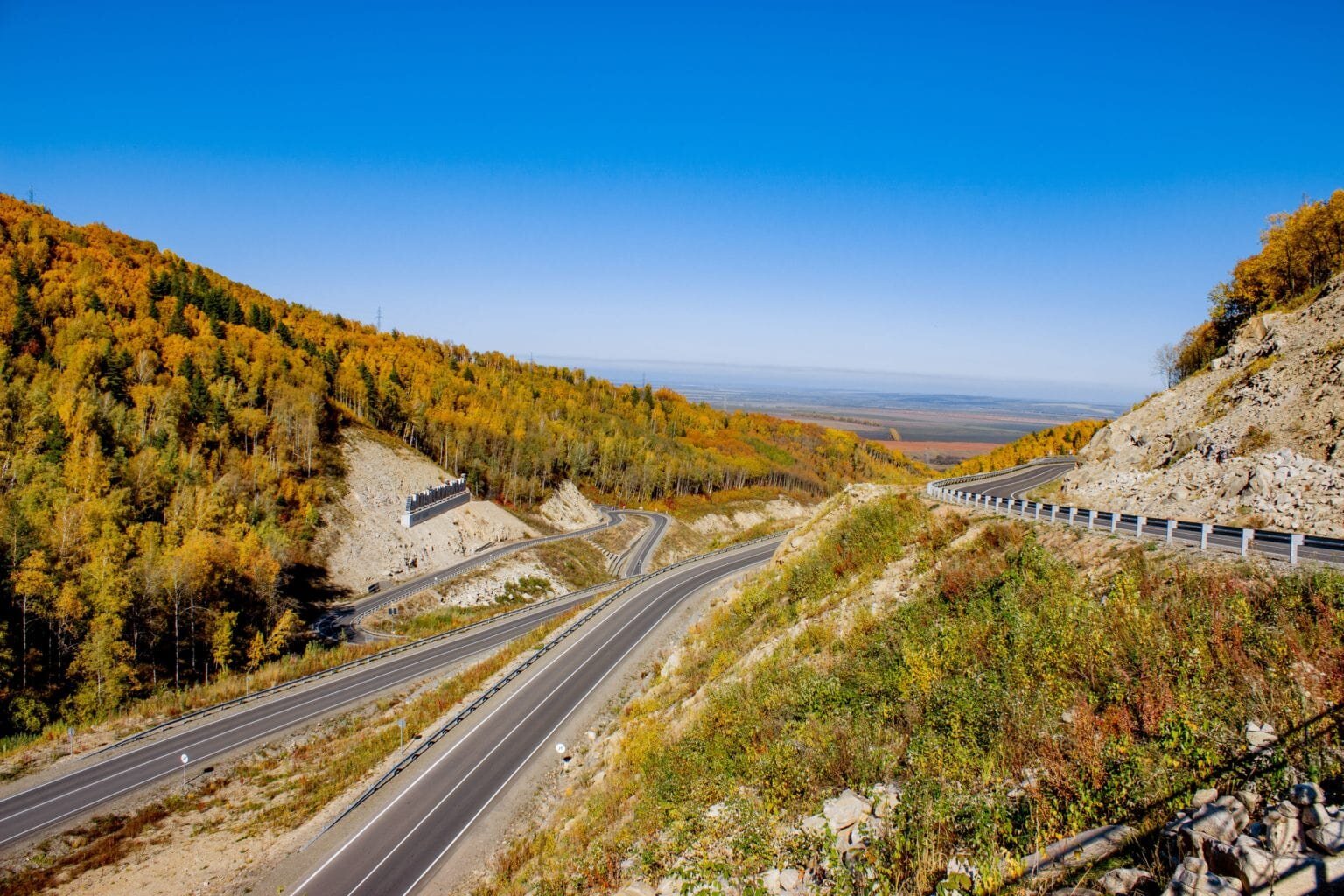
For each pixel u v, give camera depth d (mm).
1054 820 9148
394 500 99125
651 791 18391
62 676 47594
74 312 107125
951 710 13586
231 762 39000
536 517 124188
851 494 36594
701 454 172000
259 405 103438
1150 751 9766
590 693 40875
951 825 9758
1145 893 6871
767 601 33250
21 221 139625
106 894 26766
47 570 49844
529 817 28375
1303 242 46781
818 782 13469
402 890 24625
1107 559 19344
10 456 67688
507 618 68375
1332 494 24062
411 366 169125
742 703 20453
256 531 70125
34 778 37000
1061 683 13312
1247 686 10992
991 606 18484
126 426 80062
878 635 20531
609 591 68562
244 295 184000
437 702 42531
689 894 11172
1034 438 130625
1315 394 30984
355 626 69375
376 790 31609
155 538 57844
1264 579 15125
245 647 57531
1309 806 7227
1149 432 41531
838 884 9203
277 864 26688
